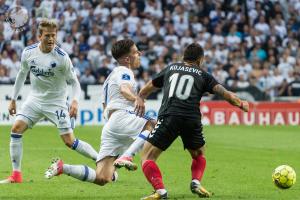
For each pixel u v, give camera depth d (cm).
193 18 7600
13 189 2452
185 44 7275
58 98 2667
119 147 2423
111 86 2438
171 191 2448
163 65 6762
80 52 6844
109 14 7338
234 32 7488
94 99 6122
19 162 2644
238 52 7250
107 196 2316
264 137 5047
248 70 7006
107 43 7006
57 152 3769
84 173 2288
